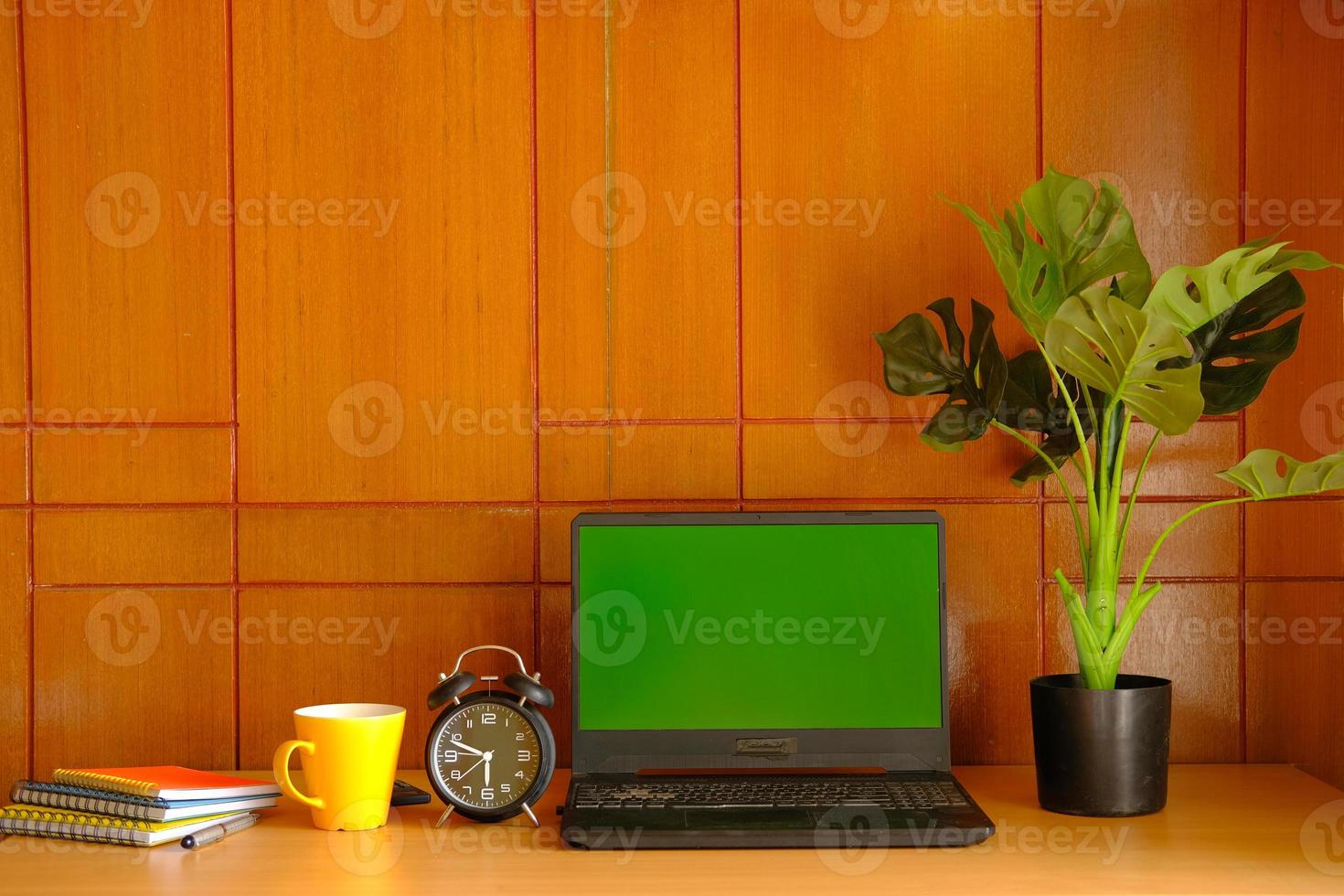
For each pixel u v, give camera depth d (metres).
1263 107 1.94
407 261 1.95
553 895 1.28
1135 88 1.94
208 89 1.95
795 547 1.75
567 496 1.94
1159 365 1.73
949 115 1.95
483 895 1.28
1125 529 1.68
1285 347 1.69
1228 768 1.88
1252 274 1.49
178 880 1.34
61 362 1.94
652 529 1.75
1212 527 1.93
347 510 1.94
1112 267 1.70
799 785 1.63
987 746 1.93
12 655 1.94
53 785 1.60
